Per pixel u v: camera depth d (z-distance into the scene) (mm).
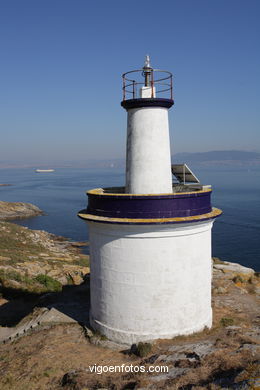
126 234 12125
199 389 8602
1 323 17922
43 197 152750
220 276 21781
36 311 16734
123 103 13008
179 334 12508
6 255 32594
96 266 13234
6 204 103312
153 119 12766
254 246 59406
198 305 12938
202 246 12875
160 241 12094
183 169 14781
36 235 57125
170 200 12031
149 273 12203
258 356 10289
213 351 10852
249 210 99000
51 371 11008
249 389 7941
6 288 22531
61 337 13508
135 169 12992
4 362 12203
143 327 12445
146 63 12812
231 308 16594
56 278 26406
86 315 15445
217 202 118375
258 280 21688
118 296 12625
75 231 78688
